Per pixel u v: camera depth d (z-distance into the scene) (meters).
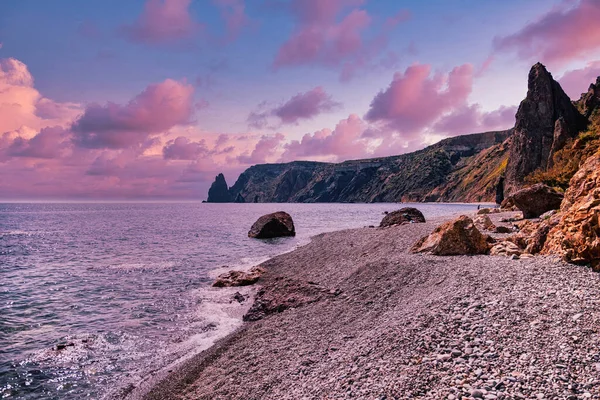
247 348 14.51
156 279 29.06
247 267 33.25
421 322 11.27
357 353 10.77
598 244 13.53
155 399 11.54
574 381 7.33
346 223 88.50
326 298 18.91
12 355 14.95
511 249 19.34
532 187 37.03
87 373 13.38
